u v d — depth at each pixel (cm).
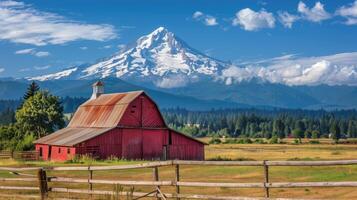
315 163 1697
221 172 4388
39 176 2391
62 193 2505
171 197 2008
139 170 4769
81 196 2353
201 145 7988
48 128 10944
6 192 2731
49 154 7619
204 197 1939
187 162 1964
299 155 8875
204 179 3834
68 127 8544
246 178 3869
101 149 7250
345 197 2619
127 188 2980
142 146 7606
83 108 8606
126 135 7500
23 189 2602
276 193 2859
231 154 9600
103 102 8256
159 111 7825
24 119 10769
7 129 10681
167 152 7756
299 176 3831
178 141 7838
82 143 7081
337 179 3475
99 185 3212
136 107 7650
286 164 1762
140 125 7631
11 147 8812
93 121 8031
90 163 6266
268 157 8212
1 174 4169
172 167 5056
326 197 2653
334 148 13462
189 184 1967
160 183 2038
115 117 7600
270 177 3850
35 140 8812
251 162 1827
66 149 7219
